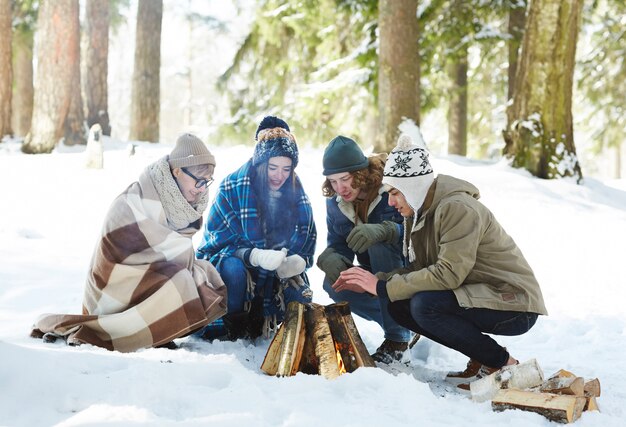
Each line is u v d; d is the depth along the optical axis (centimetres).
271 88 2066
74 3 1459
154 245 354
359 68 1708
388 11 1280
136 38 1917
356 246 354
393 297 322
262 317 390
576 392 275
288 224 391
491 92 2272
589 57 1920
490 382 288
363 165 362
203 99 4922
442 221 309
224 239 388
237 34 3139
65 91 1455
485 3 1560
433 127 3012
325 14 1672
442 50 1656
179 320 347
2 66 1565
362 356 317
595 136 2225
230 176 393
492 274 312
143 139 1922
